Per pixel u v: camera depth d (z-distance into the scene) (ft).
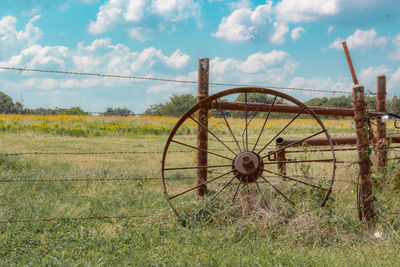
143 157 37.42
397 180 19.93
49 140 49.73
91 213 16.98
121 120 73.87
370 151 16.01
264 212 15.66
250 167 16.52
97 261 11.20
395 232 13.99
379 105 20.99
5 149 38.47
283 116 106.93
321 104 88.94
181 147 46.01
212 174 25.03
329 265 10.93
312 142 21.84
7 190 20.62
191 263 10.94
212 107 18.22
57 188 21.88
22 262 11.20
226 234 13.83
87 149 42.14
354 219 15.67
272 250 12.05
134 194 21.01
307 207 15.72
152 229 14.44
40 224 14.90
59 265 10.76
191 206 16.65
